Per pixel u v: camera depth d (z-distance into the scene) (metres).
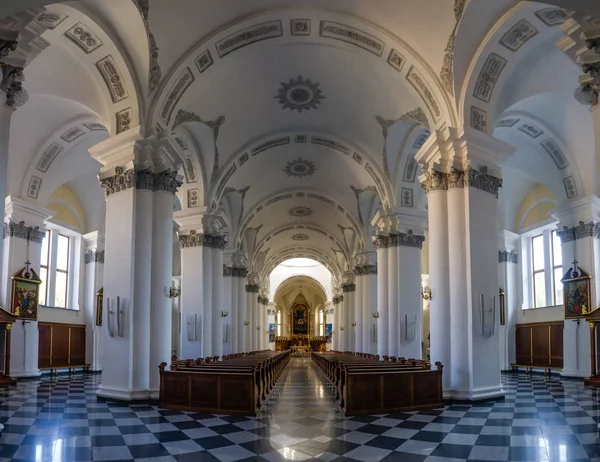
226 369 10.80
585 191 16.95
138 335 11.63
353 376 10.02
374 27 12.70
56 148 17.31
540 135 16.59
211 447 7.04
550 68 12.40
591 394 12.87
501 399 11.84
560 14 10.33
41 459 6.34
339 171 22.20
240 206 24.55
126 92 12.17
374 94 15.27
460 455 6.63
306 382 17.81
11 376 16.89
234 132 17.78
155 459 6.37
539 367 20.34
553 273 21.61
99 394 11.73
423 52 12.50
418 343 17.72
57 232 22.09
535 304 22.50
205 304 18.23
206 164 18.05
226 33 12.72
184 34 12.18
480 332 11.77
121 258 11.90
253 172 22.09
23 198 17.22
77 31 11.08
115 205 12.26
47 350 20.67
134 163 12.01
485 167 12.46
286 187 25.25
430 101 12.95
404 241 18.11
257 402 10.53
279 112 17.64
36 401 11.47
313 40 13.71
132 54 11.78
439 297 12.27
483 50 11.55
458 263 12.06
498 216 22.84
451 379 11.81
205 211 18.08
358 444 7.27
